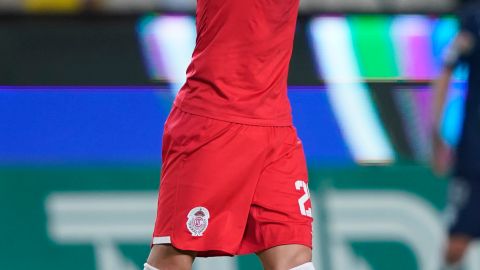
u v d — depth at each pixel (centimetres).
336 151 2059
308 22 2259
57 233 1936
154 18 2289
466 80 2002
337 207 1992
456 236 1983
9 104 2039
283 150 1153
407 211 2006
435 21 2277
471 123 1969
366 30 2244
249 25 1118
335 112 2098
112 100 2070
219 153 1130
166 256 1139
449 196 2017
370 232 1989
